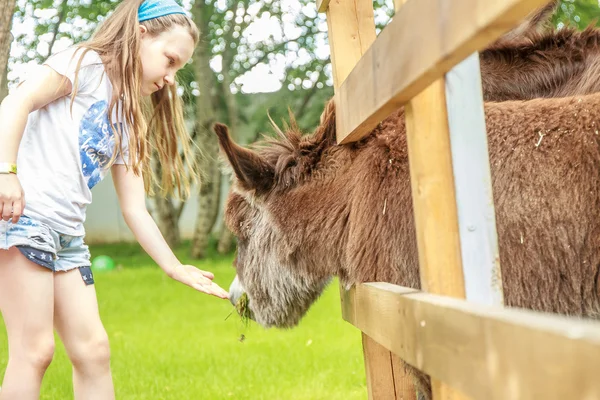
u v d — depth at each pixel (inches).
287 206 127.4
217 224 1014.4
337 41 140.7
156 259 135.3
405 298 75.9
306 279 130.1
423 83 66.7
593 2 542.9
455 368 58.9
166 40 128.0
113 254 910.4
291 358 250.1
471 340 55.1
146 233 136.0
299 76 808.9
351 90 104.1
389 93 75.9
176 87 144.3
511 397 48.4
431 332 65.7
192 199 1088.2
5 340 303.9
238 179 128.8
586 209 98.7
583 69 122.5
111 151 126.6
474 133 76.6
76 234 121.3
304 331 311.9
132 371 233.5
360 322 113.8
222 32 791.7
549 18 146.8
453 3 55.4
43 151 117.5
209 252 855.1
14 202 107.3
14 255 111.9
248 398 195.2
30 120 119.0
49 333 114.1
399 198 110.8
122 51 124.2
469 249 75.5
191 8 754.8
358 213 115.8
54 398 197.6
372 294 100.7
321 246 124.6
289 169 128.3
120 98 124.7
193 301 451.2
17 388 110.9
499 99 127.0
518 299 100.1
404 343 77.1
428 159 75.4
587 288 98.3
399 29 71.2
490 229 76.1
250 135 848.3
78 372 122.6
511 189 102.7
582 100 105.0
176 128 146.4
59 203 117.2
